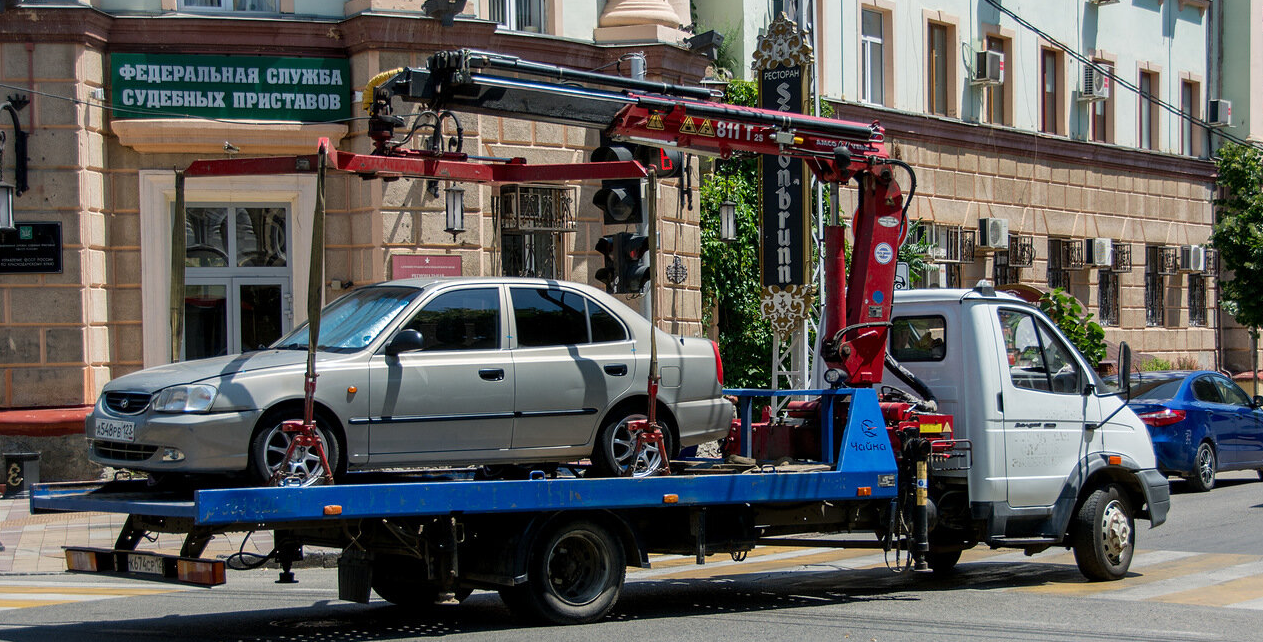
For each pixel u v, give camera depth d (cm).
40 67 1870
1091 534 1179
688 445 1081
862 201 1185
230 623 1009
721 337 2509
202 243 1995
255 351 997
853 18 2762
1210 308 3716
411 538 903
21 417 1845
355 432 922
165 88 1928
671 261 2233
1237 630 943
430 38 1984
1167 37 3556
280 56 1961
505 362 985
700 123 1117
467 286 998
